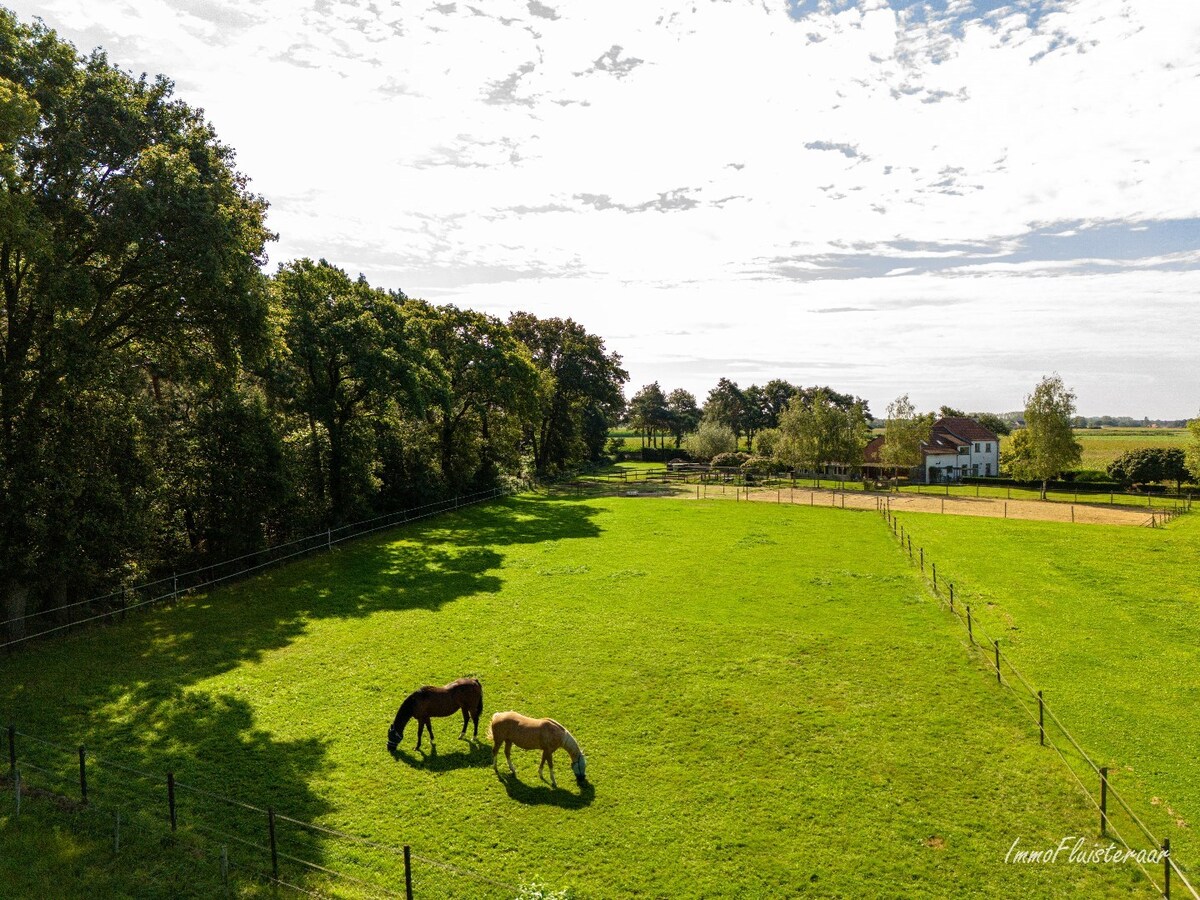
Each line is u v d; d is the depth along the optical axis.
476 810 14.66
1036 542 43.75
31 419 23.36
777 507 61.59
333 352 40.97
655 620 27.19
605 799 15.10
